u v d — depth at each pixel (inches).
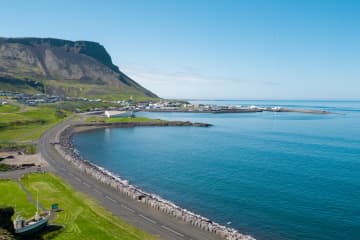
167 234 2059.5
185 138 7258.9
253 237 2273.6
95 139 6894.7
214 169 4274.1
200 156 5177.2
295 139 7209.6
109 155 5191.9
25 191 2741.1
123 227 2095.2
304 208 2851.9
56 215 2214.6
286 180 3754.9
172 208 2461.9
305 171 4195.4
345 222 2556.6
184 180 3725.4
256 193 3257.9
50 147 5123.0
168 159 4918.8
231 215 2672.2
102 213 2326.5
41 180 3134.8
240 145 6338.6
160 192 3265.3
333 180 3762.3
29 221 1987.0
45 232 1935.3
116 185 3009.4
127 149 5753.0
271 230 2397.9
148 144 6353.3
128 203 2620.6
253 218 2615.7
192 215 2452.0
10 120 7431.1
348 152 5625.0
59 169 3715.6
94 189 2960.1
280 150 5787.4
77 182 3171.8
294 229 2421.3
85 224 2079.2
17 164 3882.9
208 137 7445.9
